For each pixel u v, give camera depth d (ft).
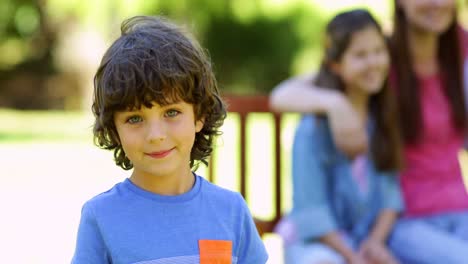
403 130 13.03
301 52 57.00
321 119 12.55
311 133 12.52
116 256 7.48
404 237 12.71
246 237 8.12
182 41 7.63
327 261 11.91
